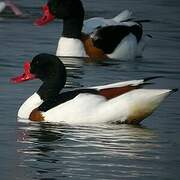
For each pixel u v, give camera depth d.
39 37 23.73
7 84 18.17
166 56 22.23
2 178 12.53
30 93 17.41
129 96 15.37
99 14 27.33
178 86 18.66
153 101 15.29
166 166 13.23
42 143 14.23
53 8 22.48
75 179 12.56
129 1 29.89
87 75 19.58
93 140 14.45
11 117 15.70
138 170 13.02
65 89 17.88
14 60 20.69
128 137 14.68
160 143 14.41
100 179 12.57
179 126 15.42
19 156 13.55
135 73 20.02
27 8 28.02
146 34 24.06
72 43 22.09
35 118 15.54
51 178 12.59
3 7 27.09
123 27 22.28
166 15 27.64
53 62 16.00
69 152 13.79
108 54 22.09
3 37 23.45
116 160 13.46
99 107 15.40
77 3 22.36
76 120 15.41
